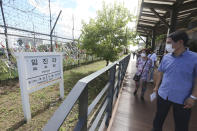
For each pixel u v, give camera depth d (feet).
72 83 14.89
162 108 4.82
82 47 19.52
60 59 9.98
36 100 10.03
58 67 9.80
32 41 15.92
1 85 12.68
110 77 6.23
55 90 12.43
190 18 19.43
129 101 9.64
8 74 14.02
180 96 4.18
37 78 7.74
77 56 27.17
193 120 7.10
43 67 8.22
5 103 9.25
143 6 13.57
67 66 23.76
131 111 8.13
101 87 15.28
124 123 6.88
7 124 6.95
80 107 2.65
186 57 3.99
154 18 19.93
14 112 8.11
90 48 18.51
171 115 7.68
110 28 17.70
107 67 5.12
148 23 23.81
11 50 13.57
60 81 10.11
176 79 4.18
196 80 3.82
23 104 7.01
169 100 4.50
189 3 12.39
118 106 8.80
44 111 8.47
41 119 7.54
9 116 7.67
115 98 9.45
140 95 10.93
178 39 3.97
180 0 11.78
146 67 9.69
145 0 12.75
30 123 7.11
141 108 8.54
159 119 5.08
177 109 4.33
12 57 13.89
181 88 4.11
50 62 8.87
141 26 26.61
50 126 1.84
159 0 12.39
